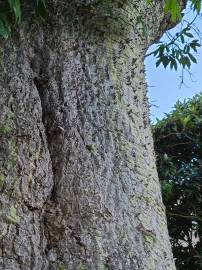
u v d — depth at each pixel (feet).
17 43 7.35
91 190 6.54
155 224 6.83
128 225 6.53
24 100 6.88
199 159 14.88
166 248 6.81
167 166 14.44
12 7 6.76
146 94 8.14
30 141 6.59
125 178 6.86
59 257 6.07
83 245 6.16
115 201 6.62
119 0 8.17
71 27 7.75
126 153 7.07
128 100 7.59
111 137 7.08
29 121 6.73
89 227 6.29
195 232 14.17
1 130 6.52
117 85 7.59
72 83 7.32
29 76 7.16
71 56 7.52
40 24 7.64
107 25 7.92
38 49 7.52
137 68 8.14
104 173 6.75
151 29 9.29
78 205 6.41
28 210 6.19
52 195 6.49
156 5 9.20
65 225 6.26
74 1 7.84
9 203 6.11
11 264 5.79
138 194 6.86
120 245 6.33
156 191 7.21
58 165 6.68
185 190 14.19
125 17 8.18
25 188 6.28
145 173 7.13
